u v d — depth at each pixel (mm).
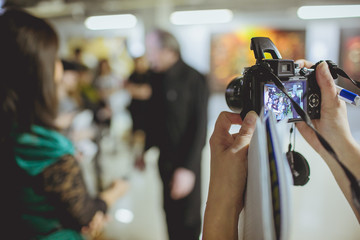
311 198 3410
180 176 1914
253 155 503
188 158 1915
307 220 2951
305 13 6637
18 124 852
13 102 845
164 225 2951
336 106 708
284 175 433
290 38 7184
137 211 3250
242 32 7387
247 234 528
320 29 7059
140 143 4734
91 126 3715
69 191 882
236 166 577
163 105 1961
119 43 7941
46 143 857
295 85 697
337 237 2664
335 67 741
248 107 656
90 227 979
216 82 7691
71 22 7836
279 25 7188
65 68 2525
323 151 729
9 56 848
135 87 3258
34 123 876
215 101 7742
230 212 580
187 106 1940
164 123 1964
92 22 7715
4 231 873
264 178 456
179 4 6719
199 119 1949
